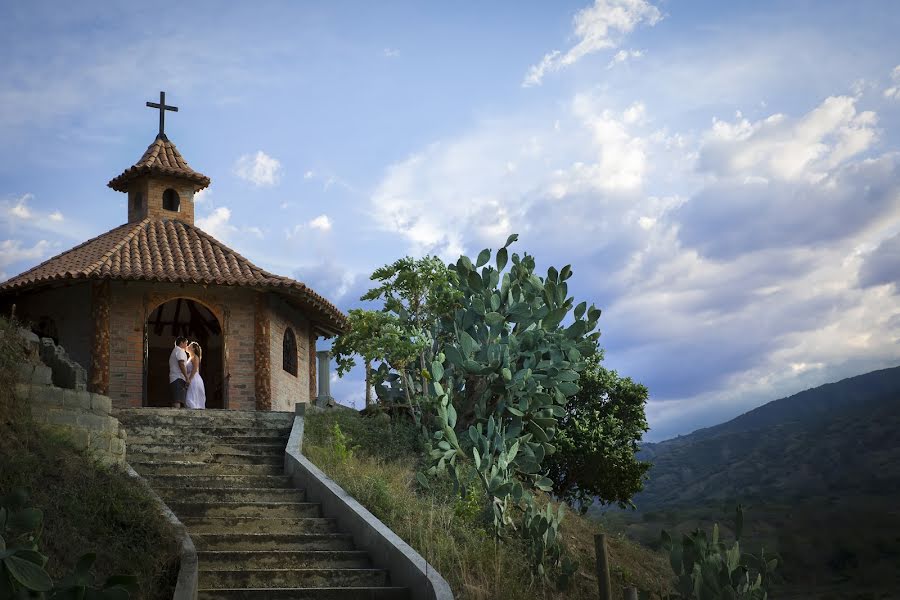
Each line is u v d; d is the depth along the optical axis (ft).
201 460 49.34
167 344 89.45
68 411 38.04
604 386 94.58
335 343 80.18
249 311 71.77
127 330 68.03
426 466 54.08
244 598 33.42
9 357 35.19
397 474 50.98
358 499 43.37
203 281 67.97
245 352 71.00
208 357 88.48
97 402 39.96
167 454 49.03
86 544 29.22
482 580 38.14
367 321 67.67
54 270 68.64
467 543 42.16
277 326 74.43
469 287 58.34
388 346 64.69
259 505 42.47
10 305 70.95
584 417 91.56
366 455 54.95
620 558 57.11
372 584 36.09
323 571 35.96
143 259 70.28
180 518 40.09
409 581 34.78
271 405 71.05
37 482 30.68
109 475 34.68
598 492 90.89
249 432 54.54
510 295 57.72
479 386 56.59
